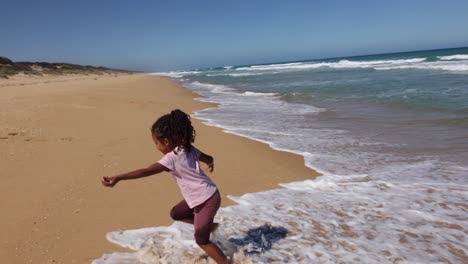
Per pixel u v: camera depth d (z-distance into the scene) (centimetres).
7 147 638
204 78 4356
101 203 425
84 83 3141
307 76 3047
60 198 434
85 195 445
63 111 1090
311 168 584
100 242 340
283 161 622
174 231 362
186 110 1295
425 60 4169
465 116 888
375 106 1173
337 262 312
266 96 1722
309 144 740
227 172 563
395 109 1091
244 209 420
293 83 2433
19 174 507
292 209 420
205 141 769
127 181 492
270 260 313
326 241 347
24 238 344
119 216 393
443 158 613
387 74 2464
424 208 420
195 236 290
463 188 479
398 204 433
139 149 649
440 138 734
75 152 623
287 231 367
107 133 788
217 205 291
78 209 408
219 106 1402
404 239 351
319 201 446
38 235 351
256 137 810
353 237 355
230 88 2436
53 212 398
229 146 723
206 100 1638
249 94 1861
